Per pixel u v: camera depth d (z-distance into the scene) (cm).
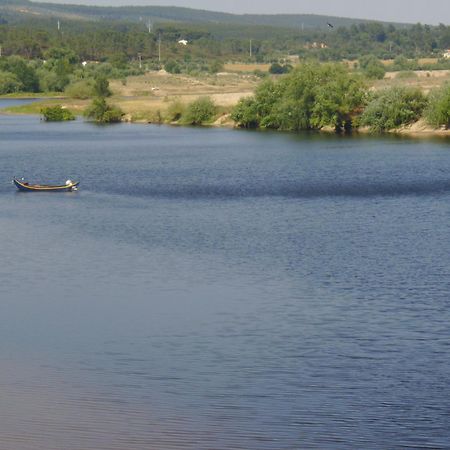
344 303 8100
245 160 19800
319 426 5475
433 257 9925
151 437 5294
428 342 7000
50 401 5831
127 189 15812
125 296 8450
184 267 9612
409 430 5434
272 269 9469
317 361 6612
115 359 6669
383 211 13088
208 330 7362
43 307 8094
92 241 11131
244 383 6178
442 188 15212
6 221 12706
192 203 14162
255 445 5219
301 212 13125
